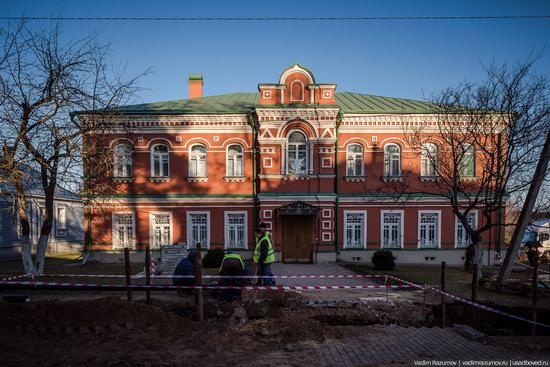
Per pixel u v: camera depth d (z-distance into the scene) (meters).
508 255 11.15
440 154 15.73
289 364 5.66
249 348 6.33
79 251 29.02
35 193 22.97
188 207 18.45
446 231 18.45
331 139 17.61
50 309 7.27
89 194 14.48
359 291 11.11
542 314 8.96
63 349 6.13
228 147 18.67
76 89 12.67
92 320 7.02
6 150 11.87
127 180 18.34
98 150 13.98
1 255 21.88
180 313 8.84
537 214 13.52
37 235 24.48
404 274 14.37
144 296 10.09
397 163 18.62
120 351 6.09
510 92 12.22
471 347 6.43
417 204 18.41
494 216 18.44
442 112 14.43
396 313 8.88
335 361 5.79
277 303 9.08
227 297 9.68
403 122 17.97
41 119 12.23
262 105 17.56
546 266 18.72
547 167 11.57
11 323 7.10
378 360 5.85
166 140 18.50
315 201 17.52
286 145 17.75
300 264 17.14
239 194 18.50
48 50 13.64
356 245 18.42
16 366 5.45
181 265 10.40
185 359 5.82
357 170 18.66
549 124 11.84
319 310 8.94
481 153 17.55
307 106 17.38
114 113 14.45
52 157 12.77
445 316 8.73
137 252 18.27
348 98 21.69
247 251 18.28
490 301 9.66
